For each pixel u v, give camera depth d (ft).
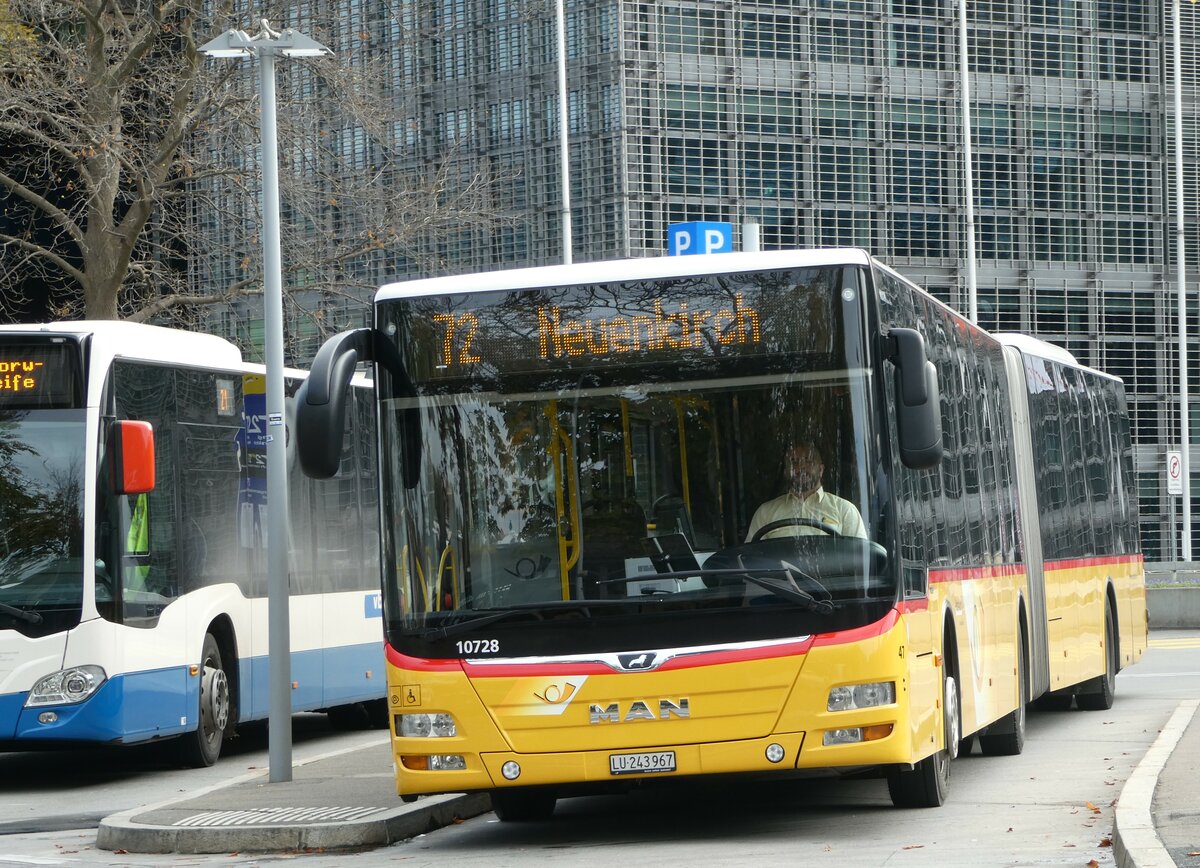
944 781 50.19
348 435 84.84
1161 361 246.06
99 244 114.83
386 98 126.62
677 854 42.37
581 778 43.27
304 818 48.78
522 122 203.51
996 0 234.58
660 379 44.68
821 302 44.50
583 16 204.44
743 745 42.86
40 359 65.57
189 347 72.38
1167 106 244.22
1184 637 149.38
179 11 117.80
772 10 215.10
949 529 52.44
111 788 67.05
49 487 65.10
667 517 44.01
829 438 43.98
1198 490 250.16
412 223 121.49
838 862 39.50
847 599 43.14
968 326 60.90
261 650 76.79
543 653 43.68
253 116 115.55
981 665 56.90
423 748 44.09
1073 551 79.61
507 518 44.55
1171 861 33.81
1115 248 242.78
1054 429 77.87
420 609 44.52
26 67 111.24
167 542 69.15
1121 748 66.49
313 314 122.01
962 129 221.66
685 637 43.27
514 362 45.27
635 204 203.51
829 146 219.20
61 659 64.28
